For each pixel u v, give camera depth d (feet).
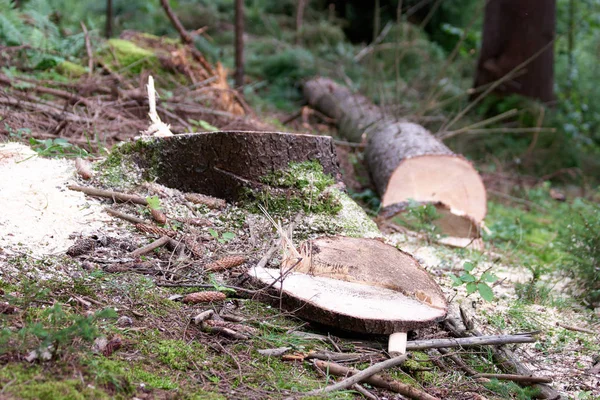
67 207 9.02
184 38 16.67
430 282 8.65
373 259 8.83
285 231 9.11
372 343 8.08
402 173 12.57
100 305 7.79
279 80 22.41
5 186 9.00
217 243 9.23
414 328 7.99
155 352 7.38
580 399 7.90
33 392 6.56
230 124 14.38
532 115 20.72
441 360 8.10
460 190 12.67
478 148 19.89
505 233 12.82
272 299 8.30
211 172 9.80
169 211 9.49
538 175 19.51
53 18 17.43
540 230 13.83
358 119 17.25
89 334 6.95
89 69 14.33
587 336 9.14
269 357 7.63
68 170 9.70
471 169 12.58
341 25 29.19
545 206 16.14
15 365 6.79
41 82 13.16
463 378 7.95
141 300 7.98
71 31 17.58
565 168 20.07
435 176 12.66
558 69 28.12
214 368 7.40
